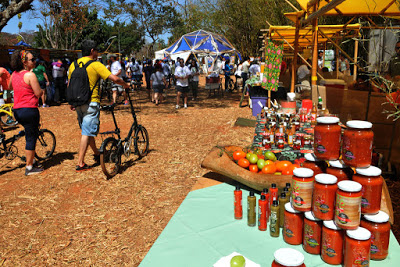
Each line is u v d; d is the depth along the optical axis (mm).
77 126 9289
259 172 3449
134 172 5328
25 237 3486
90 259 3059
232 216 2848
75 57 16188
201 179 3830
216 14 28000
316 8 6172
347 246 1925
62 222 3793
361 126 2045
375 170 2012
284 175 3115
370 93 4770
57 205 4242
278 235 2477
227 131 7934
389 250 2172
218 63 23781
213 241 2438
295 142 4082
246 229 2611
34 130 5316
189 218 2822
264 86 8570
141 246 3236
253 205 2623
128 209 4051
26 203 4328
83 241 3375
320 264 2070
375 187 1987
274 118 5070
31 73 5094
